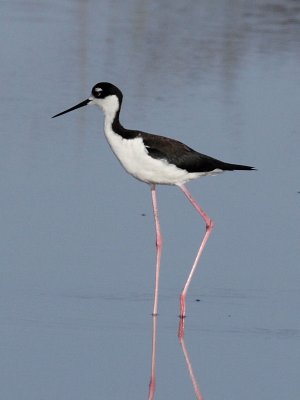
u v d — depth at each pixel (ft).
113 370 32.19
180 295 38.70
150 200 47.42
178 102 61.41
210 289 39.34
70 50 71.61
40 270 39.75
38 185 48.19
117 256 41.45
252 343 34.73
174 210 46.62
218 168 39.86
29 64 67.97
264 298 38.47
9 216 44.57
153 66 68.95
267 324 36.32
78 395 30.22
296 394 30.86
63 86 63.77
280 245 43.24
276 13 85.20
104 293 38.27
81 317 36.17
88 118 58.75
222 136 55.72
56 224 44.06
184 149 39.29
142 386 31.17
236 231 44.62
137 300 37.99
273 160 52.85
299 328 36.09
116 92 39.42
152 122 57.36
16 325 35.17
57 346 33.78
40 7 83.71
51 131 55.83
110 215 45.39
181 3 87.92
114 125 39.45
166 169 39.01
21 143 53.57
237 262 41.60
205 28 79.10
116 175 49.98
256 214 46.55
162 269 40.75
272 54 72.95
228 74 67.72
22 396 30.01
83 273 39.70
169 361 33.17
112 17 81.51
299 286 39.55
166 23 80.38
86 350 33.63
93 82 64.90
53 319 35.81
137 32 77.20
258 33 78.28
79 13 82.64
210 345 34.60
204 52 72.74
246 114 59.57
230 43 75.20
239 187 49.73
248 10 85.92
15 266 39.96
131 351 33.81
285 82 66.33
